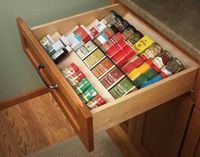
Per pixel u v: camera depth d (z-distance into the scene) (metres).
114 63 1.05
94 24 1.23
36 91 1.87
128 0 1.17
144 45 1.08
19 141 1.67
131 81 1.00
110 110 0.87
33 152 1.62
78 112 0.85
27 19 1.51
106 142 1.66
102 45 1.10
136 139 1.55
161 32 1.09
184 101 1.08
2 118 1.79
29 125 1.75
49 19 1.56
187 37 0.99
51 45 1.11
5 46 1.57
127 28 1.16
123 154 1.61
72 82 1.00
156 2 1.16
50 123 1.76
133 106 0.92
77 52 1.10
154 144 1.41
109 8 1.24
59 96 1.02
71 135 1.70
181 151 1.23
